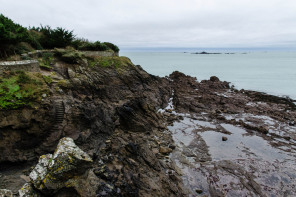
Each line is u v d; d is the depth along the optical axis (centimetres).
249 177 1716
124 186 1288
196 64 14000
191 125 2856
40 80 1848
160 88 4284
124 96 3139
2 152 1349
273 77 7606
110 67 3347
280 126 2827
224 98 4125
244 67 11769
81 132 1758
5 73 1703
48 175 788
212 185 1608
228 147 2241
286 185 1639
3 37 2189
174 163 1875
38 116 1552
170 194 1441
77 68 2761
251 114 3331
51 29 3591
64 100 1838
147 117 2562
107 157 1634
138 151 1727
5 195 787
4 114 1398
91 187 1062
